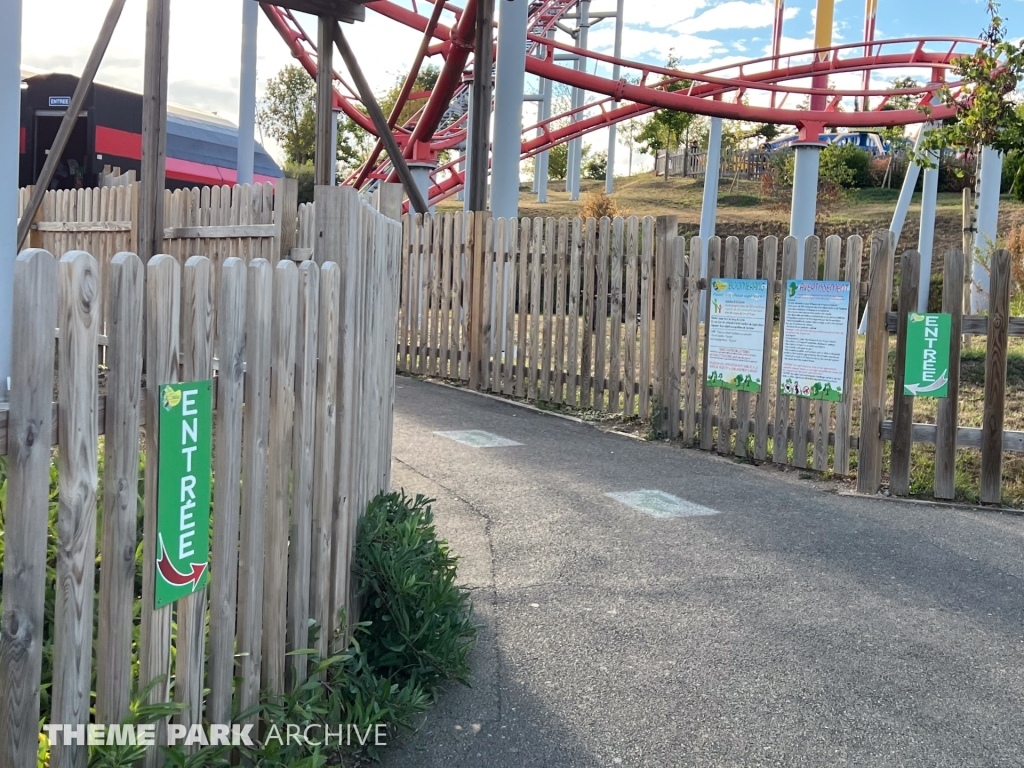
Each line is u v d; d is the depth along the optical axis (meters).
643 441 9.38
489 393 11.75
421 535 4.18
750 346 8.59
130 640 2.35
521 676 3.98
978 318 7.26
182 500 2.48
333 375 3.44
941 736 3.58
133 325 2.26
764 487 7.64
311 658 3.36
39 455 2.00
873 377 7.58
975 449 8.48
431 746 3.38
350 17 11.10
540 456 8.36
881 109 35.66
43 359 1.98
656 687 3.91
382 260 4.56
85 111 17.28
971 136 11.74
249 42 17.23
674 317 9.29
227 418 2.68
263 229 8.69
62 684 2.11
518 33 15.95
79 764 2.18
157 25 8.90
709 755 3.39
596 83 27.83
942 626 4.70
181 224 10.30
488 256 11.80
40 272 1.96
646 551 5.75
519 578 5.20
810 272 8.10
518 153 16.25
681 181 64.81
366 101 12.41
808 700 3.84
